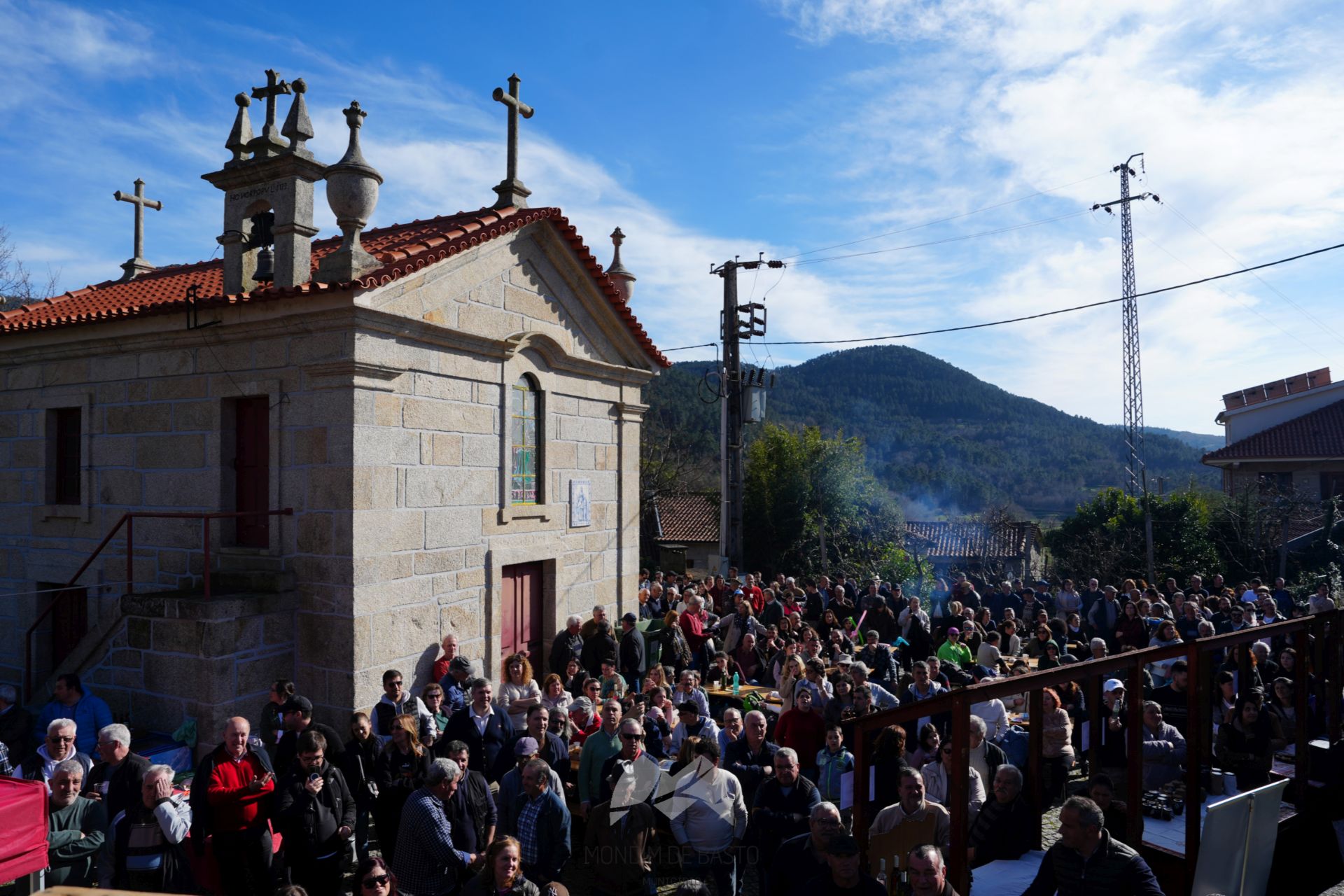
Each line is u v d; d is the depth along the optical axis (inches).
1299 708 281.3
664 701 334.0
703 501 1569.9
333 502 353.4
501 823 239.6
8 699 309.4
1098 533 1079.6
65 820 222.7
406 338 376.8
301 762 234.1
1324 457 1136.2
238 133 393.7
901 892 215.0
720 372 807.7
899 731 261.7
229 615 333.1
